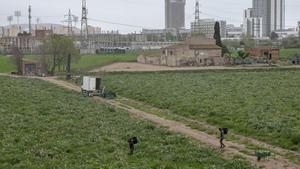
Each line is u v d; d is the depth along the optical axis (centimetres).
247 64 16150
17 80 11575
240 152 4191
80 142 4262
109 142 4328
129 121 5619
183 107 6819
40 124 5209
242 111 6069
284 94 8056
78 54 15150
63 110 6375
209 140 4722
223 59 16475
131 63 16738
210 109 6394
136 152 3925
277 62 16662
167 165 3503
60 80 12200
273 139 4628
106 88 9931
